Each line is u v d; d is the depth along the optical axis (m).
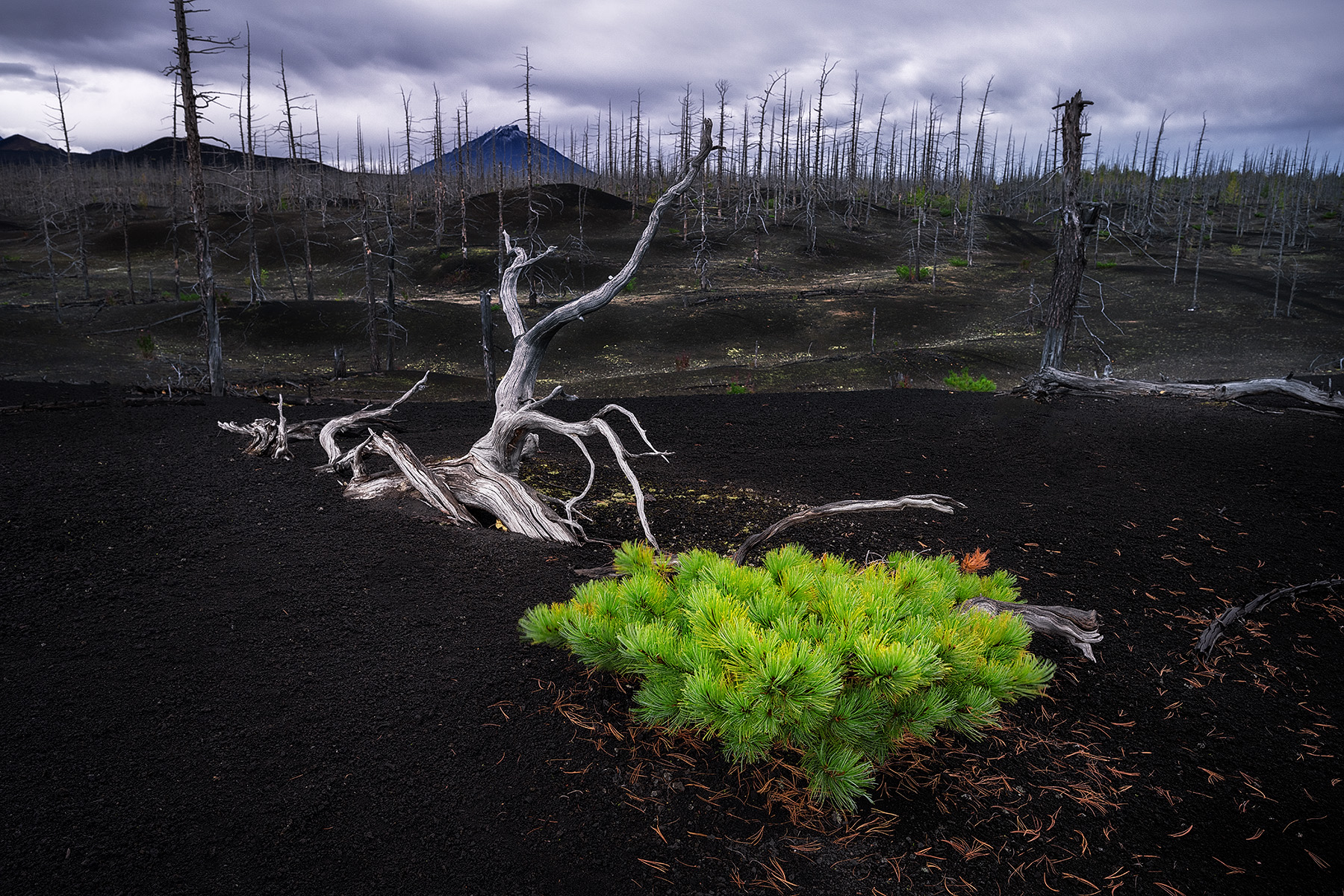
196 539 6.16
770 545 6.66
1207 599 5.57
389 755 3.41
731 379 37.44
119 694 3.84
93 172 118.00
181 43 17.31
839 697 2.85
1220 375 37.16
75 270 63.47
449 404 17.06
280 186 96.69
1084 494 8.60
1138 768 3.52
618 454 5.98
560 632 3.46
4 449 9.45
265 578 5.40
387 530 6.46
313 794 3.14
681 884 2.72
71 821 2.92
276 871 2.72
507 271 8.23
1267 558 6.38
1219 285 57.81
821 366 39.78
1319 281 60.22
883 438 12.02
